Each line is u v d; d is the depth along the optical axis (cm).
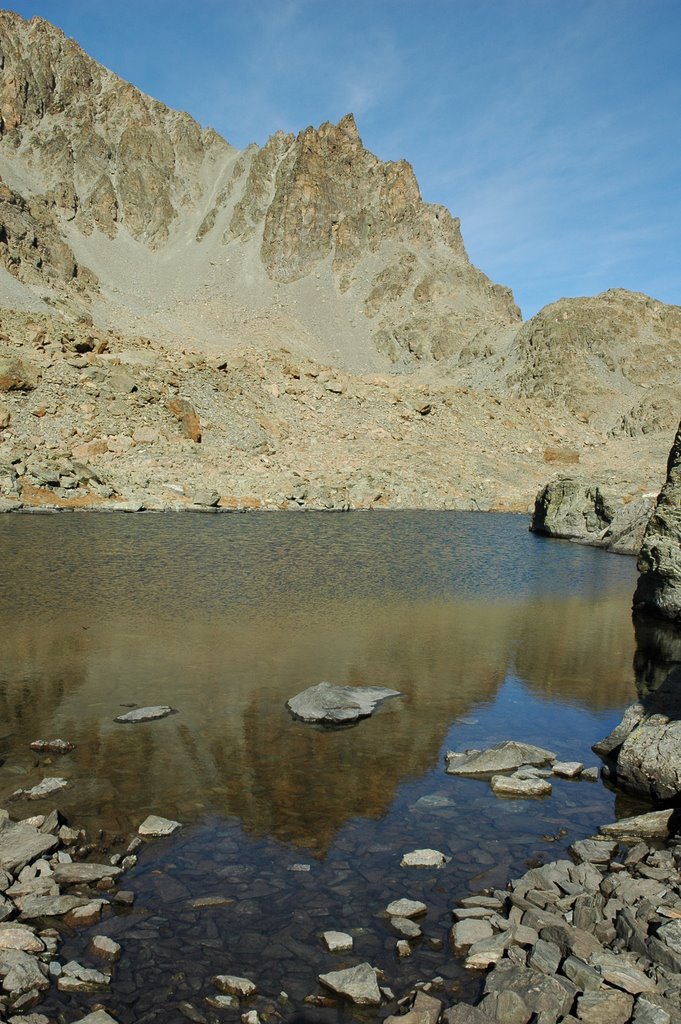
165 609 2030
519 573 3041
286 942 676
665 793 971
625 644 1880
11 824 842
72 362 5606
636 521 3938
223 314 19038
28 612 1930
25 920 691
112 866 781
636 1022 565
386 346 18200
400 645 1788
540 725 1286
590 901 727
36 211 18350
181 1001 597
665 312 15575
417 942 680
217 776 1028
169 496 4662
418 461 6612
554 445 8225
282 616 2022
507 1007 582
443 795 998
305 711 1272
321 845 853
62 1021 567
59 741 1105
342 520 4619
